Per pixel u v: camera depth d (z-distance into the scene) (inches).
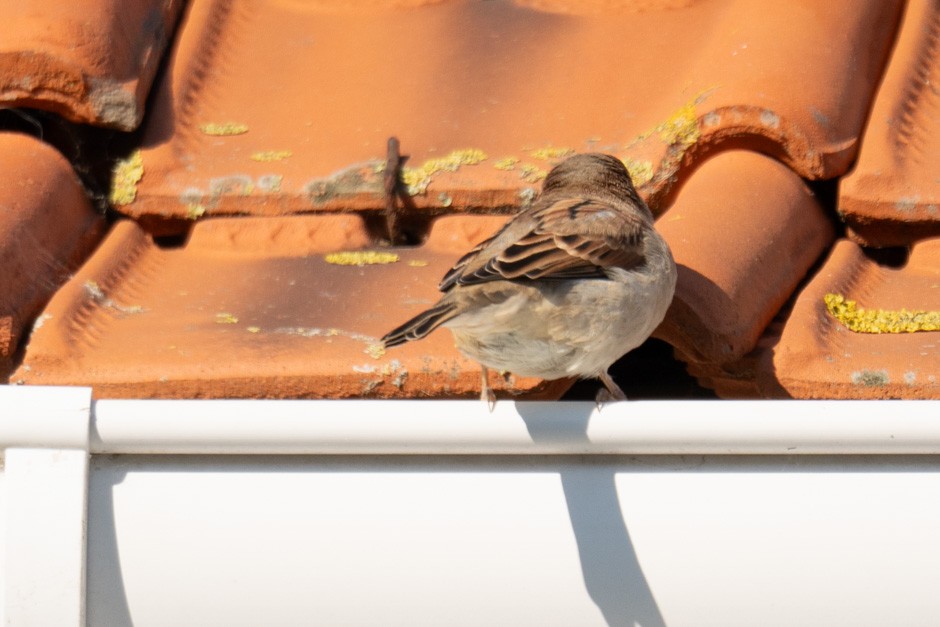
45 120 339.9
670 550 243.6
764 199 317.1
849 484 242.2
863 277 317.4
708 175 327.0
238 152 341.7
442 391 264.4
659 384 347.9
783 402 237.0
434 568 245.1
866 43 366.6
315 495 244.7
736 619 245.0
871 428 235.0
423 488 244.4
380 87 363.6
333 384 261.9
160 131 345.4
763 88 331.6
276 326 279.7
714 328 275.3
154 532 246.1
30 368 269.7
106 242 321.4
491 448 239.5
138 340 276.4
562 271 245.0
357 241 327.3
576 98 354.0
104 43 340.5
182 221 334.3
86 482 241.9
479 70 368.2
